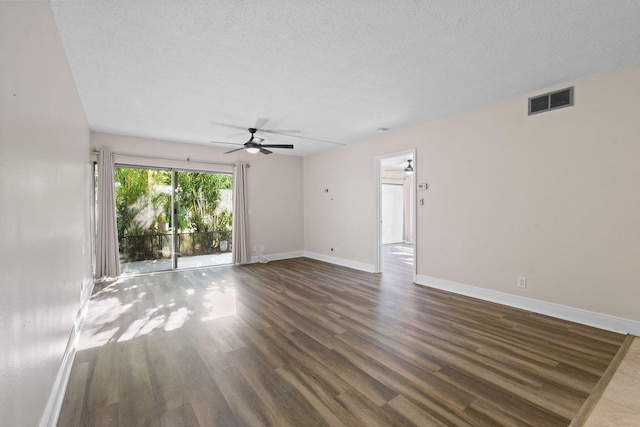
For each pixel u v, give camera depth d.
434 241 4.45
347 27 2.18
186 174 5.88
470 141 3.98
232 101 3.63
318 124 4.61
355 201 5.93
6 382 1.08
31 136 1.45
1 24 1.09
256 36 2.29
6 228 1.11
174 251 5.73
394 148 5.06
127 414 1.74
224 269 5.83
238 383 2.04
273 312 3.42
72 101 2.84
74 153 2.91
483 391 1.94
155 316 3.30
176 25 2.14
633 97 2.73
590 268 3.00
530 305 3.44
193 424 1.66
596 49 2.48
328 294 4.13
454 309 3.50
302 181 7.45
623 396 1.88
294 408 1.79
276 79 3.04
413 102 3.69
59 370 1.94
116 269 5.04
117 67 2.75
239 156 6.43
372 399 1.87
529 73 2.92
